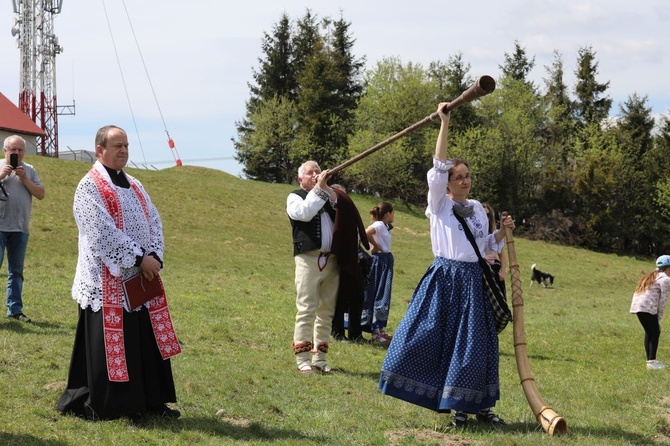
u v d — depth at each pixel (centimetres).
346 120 7538
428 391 625
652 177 7088
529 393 664
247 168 7856
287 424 645
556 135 7431
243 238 3441
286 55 8075
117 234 592
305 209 878
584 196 6806
